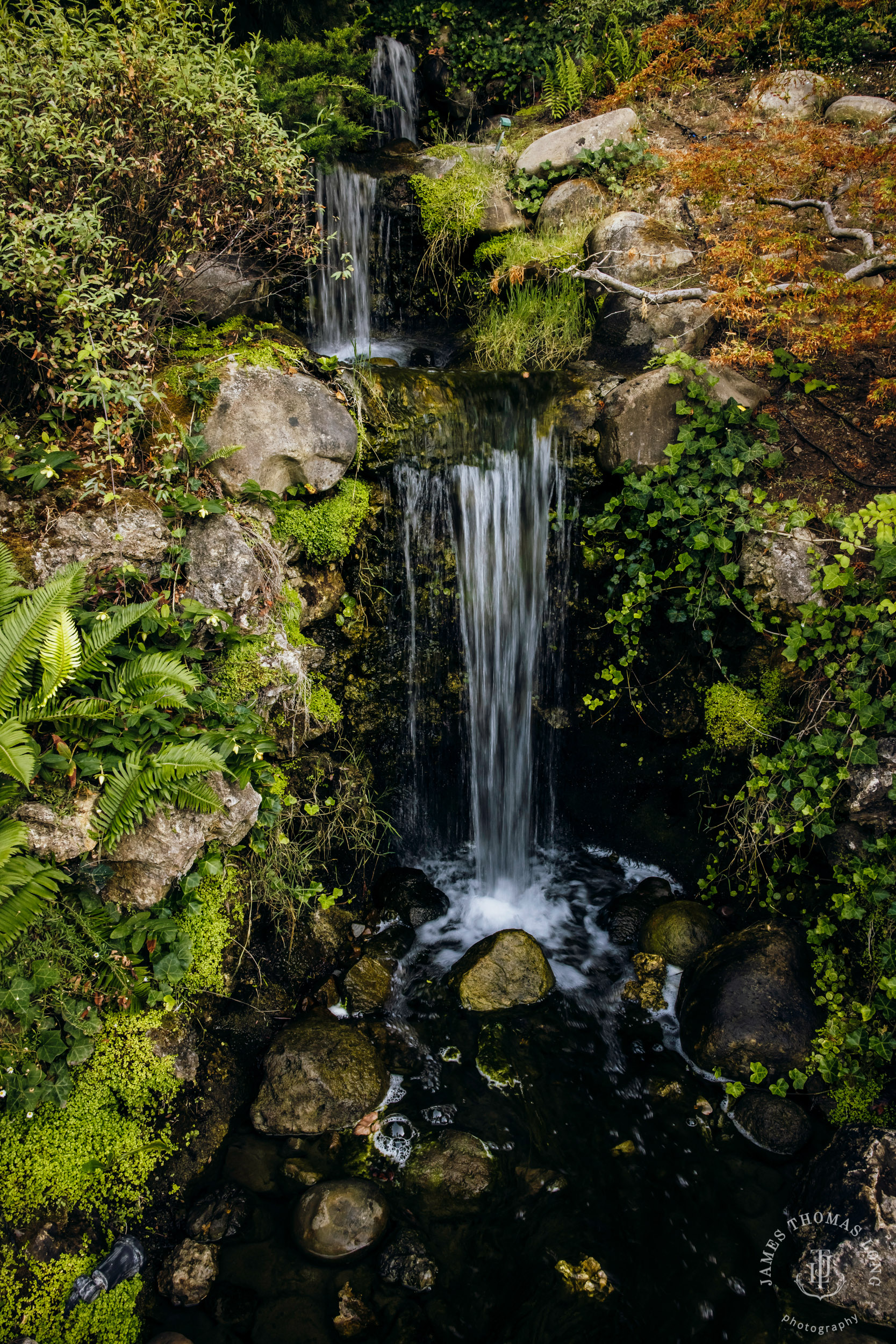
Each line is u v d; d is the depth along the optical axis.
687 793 5.17
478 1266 3.25
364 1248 3.26
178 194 4.06
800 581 4.38
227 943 3.91
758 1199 3.54
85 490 3.51
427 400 4.86
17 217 3.34
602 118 7.09
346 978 4.42
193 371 4.16
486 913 5.22
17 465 3.57
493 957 4.52
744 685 4.75
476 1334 3.02
